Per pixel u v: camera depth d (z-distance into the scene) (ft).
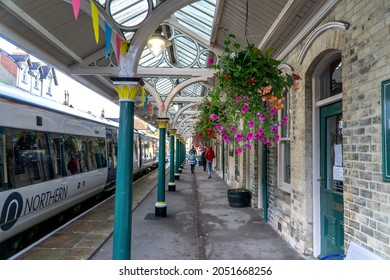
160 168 25.90
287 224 17.63
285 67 17.89
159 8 11.42
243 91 12.62
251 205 28.27
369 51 9.79
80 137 29.27
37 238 22.53
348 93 11.04
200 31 24.93
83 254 16.25
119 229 11.05
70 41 21.47
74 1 6.48
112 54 24.54
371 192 9.64
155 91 28.27
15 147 17.94
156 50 16.89
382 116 9.02
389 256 8.79
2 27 16.42
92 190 32.42
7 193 16.61
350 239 10.83
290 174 17.83
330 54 13.65
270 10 16.74
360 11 10.35
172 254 16.28
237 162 37.52
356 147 10.48
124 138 11.38
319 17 13.38
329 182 14.39
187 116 60.70
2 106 17.01
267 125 13.58
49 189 21.61
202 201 31.91
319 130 15.06
